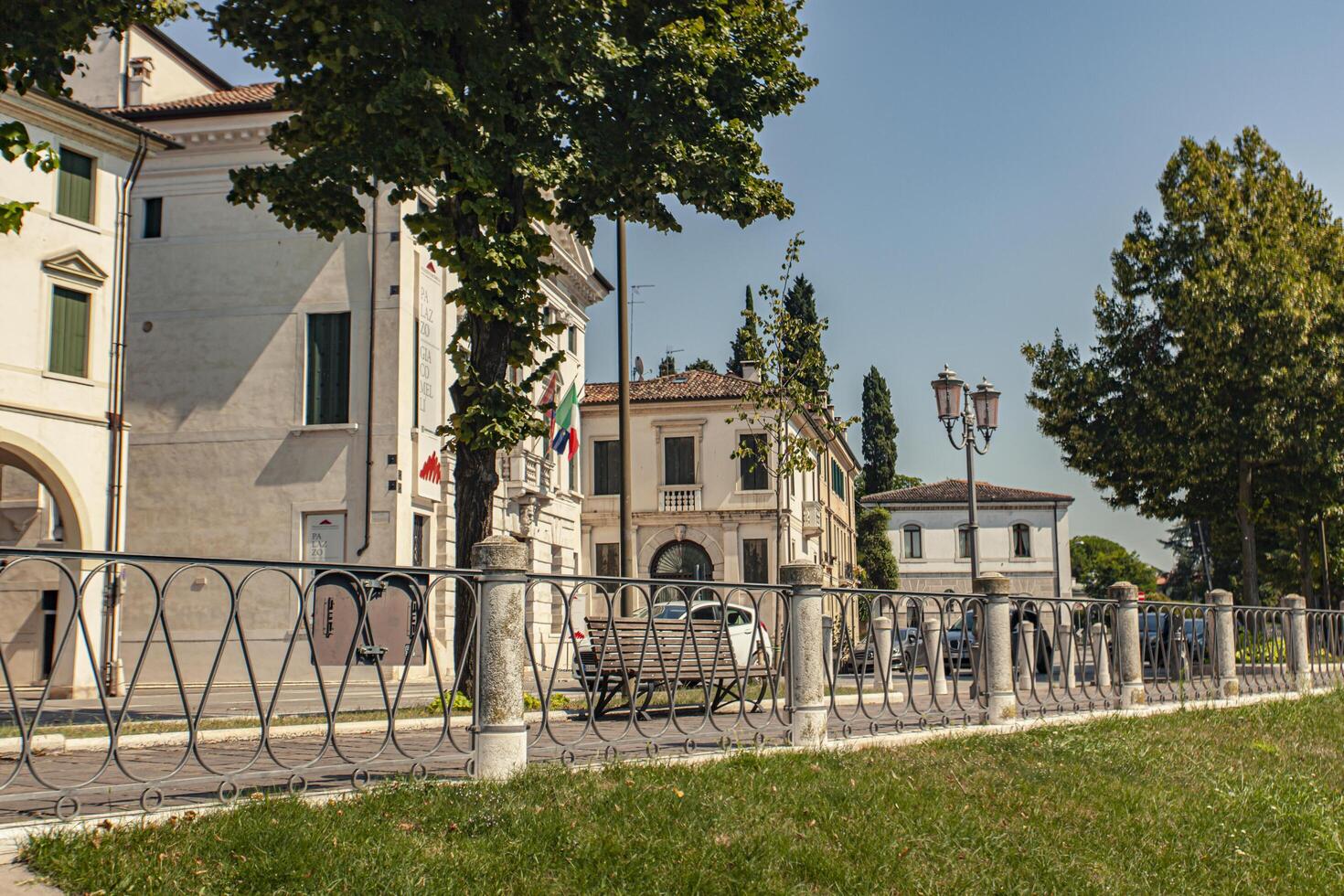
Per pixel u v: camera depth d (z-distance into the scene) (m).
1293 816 9.70
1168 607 15.51
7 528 25.84
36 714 6.28
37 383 22.95
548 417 37.81
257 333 28.77
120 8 13.47
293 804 6.85
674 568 47.47
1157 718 13.80
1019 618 13.05
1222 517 31.84
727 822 7.41
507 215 15.40
